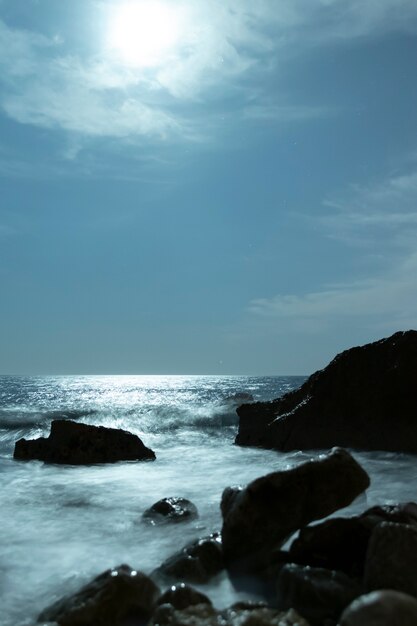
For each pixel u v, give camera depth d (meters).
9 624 3.80
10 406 31.75
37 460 12.38
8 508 7.45
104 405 33.44
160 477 9.96
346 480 4.80
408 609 2.75
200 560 4.48
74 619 3.52
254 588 4.27
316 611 3.55
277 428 14.25
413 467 10.23
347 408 13.18
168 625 3.09
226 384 96.31
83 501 7.86
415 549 3.68
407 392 12.57
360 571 4.14
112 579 3.73
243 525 4.57
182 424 20.98
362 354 13.58
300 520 4.71
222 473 10.34
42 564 5.07
